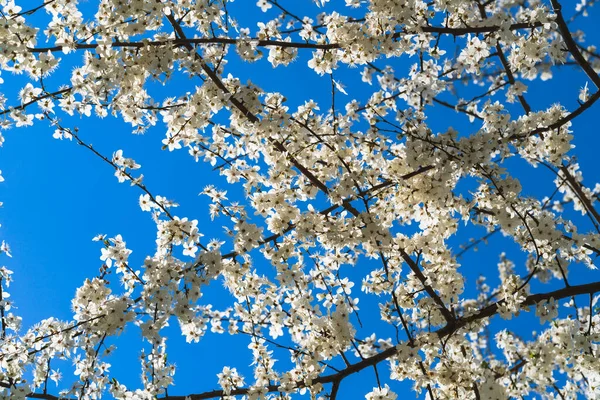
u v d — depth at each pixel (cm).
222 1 574
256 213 601
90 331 525
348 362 581
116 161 560
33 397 533
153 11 555
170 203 555
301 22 607
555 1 626
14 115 566
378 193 624
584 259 606
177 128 600
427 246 623
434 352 614
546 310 568
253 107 577
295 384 577
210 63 591
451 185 600
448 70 646
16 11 541
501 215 588
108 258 536
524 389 616
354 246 602
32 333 544
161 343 506
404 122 559
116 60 558
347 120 581
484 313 593
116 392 539
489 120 586
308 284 633
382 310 618
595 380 631
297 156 616
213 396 575
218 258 520
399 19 596
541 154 627
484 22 604
